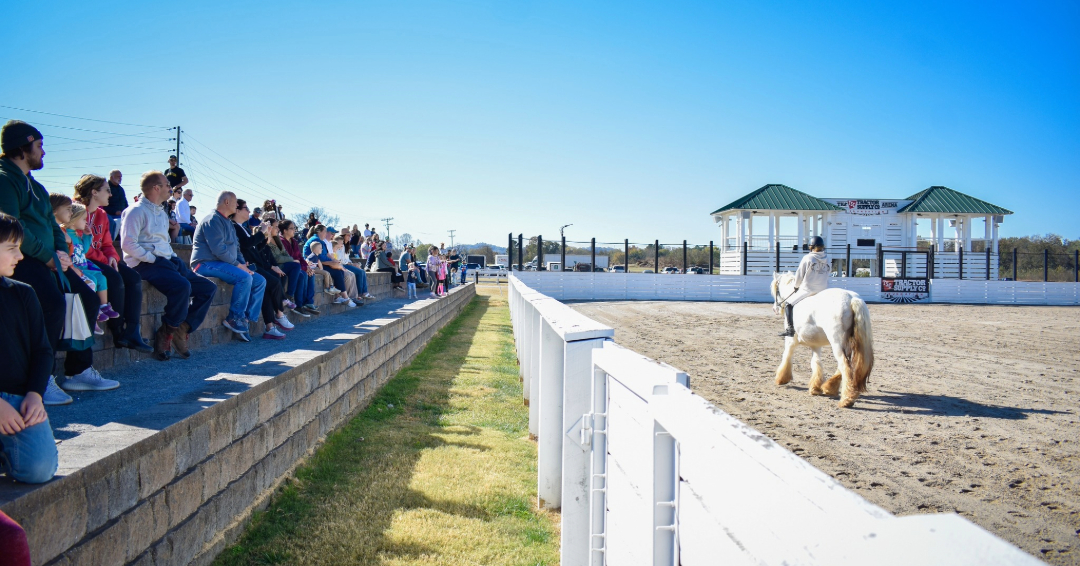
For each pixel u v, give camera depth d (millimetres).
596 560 2891
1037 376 9797
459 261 34625
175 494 3072
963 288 33938
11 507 2041
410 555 3557
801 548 932
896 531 717
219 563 3385
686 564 1646
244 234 7188
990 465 5281
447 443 5695
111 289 4762
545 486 4391
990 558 596
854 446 5809
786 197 40094
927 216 41312
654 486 1857
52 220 3852
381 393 7633
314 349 5828
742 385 8797
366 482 4645
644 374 2006
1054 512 4301
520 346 9328
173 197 12328
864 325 7316
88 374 4211
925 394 8289
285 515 4031
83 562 2422
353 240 17469
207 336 6391
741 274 35750
